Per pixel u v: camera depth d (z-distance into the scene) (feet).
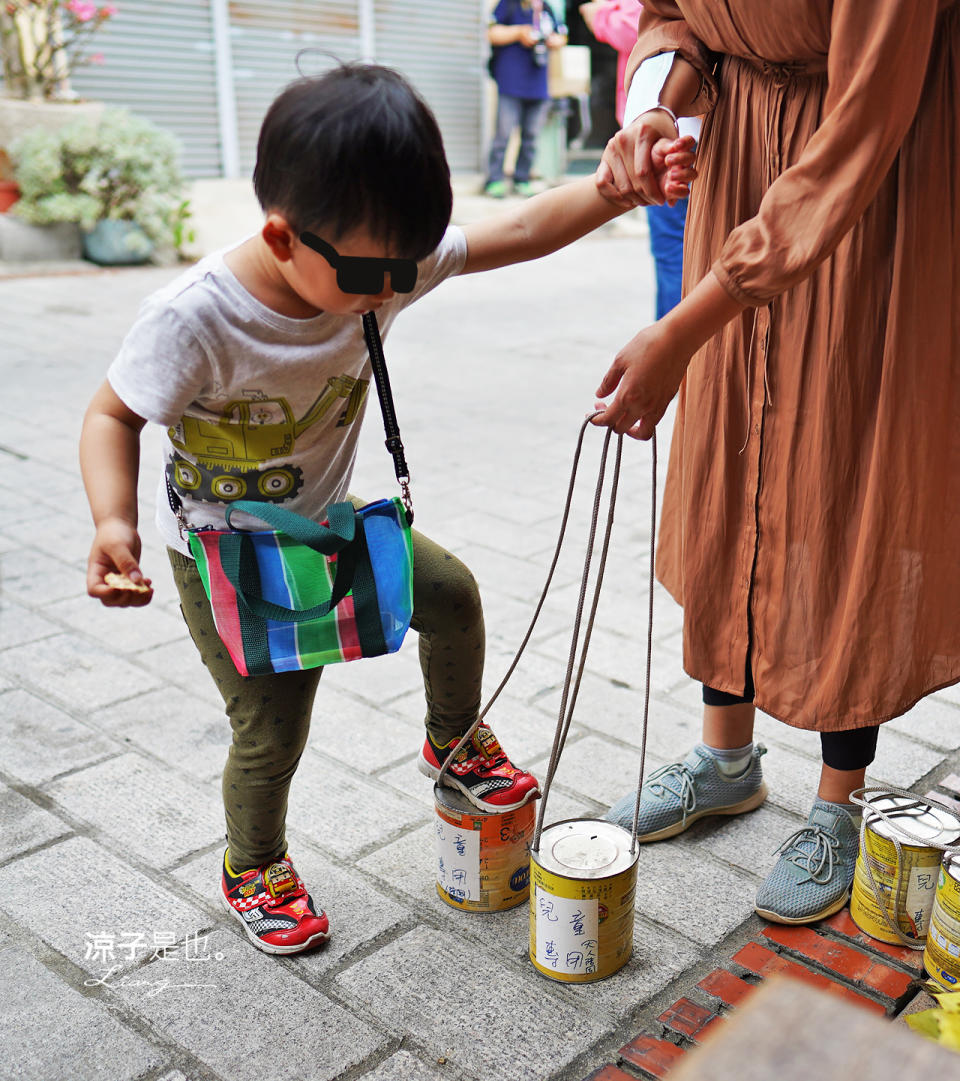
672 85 5.88
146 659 9.34
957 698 8.82
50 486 13.42
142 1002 5.68
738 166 5.89
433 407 17.13
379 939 6.18
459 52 39.40
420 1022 5.57
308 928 6.01
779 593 6.20
